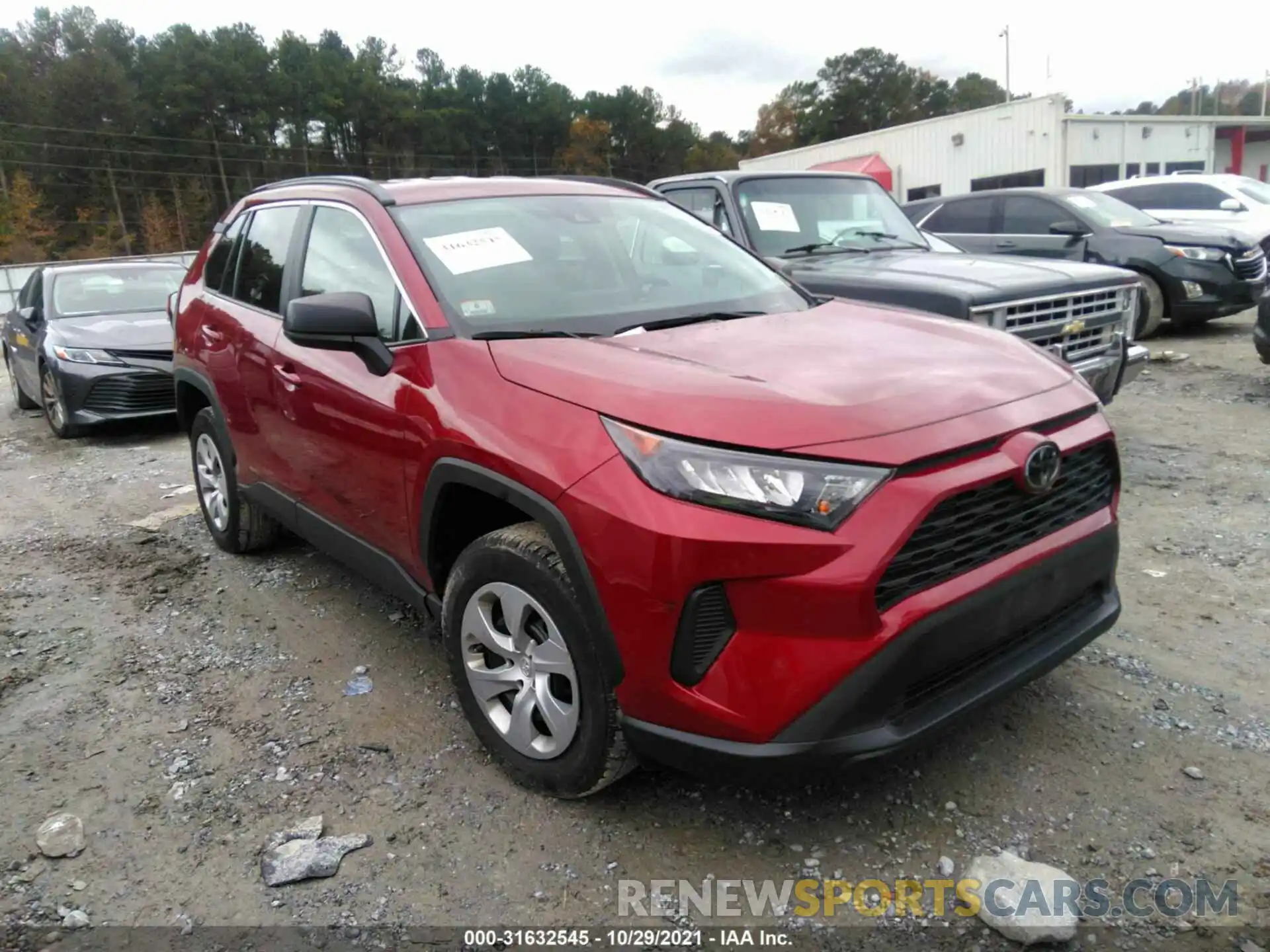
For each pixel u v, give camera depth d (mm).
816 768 2242
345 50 94625
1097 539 2750
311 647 3922
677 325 3232
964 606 2332
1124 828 2602
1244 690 3271
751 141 95938
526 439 2566
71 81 74688
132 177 74875
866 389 2504
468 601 2877
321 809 2838
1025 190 10695
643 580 2273
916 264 5801
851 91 86562
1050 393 2719
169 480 6891
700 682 2287
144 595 4570
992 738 3033
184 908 2459
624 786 2869
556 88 97500
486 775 2965
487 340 2928
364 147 86062
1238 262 9773
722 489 2217
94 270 10000
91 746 3238
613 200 4035
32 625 4266
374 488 3244
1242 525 4812
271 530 4926
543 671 2697
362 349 3111
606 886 2480
